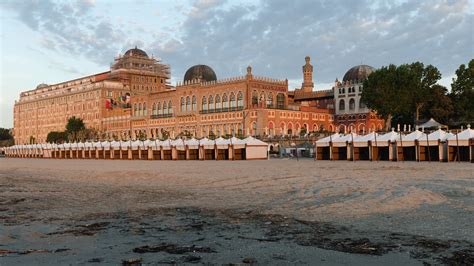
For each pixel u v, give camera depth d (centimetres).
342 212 1931
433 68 10331
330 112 14000
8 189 3164
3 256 1269
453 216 1797
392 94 9819
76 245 1400
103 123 18188
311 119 13325
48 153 13900
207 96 13825
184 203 2327
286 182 3291
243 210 2052
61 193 2875
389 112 10131
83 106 19425
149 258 1240
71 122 17862
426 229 1570
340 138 7419
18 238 1506
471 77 9588
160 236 1521
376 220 1750
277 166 5503
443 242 1380
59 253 1302
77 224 1758
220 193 2744
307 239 1447
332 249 1316
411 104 10300
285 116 12506
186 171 4688
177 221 1798
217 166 5781
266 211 2006
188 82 14425
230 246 1367
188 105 14412
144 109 16300
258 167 5319
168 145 9575
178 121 14600
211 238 1480
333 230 1583
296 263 1177
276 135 11344
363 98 10781
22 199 2572
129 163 7625
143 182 3606
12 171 5600
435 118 10094
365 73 13938
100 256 1265
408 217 1797
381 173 4009
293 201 2308
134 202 2395
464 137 6034
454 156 6488
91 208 2189
